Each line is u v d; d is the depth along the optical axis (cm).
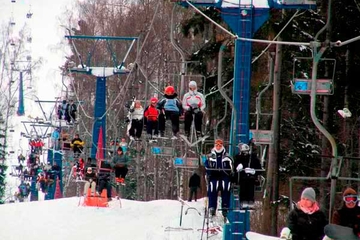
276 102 6538
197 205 6719
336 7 5594
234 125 4094
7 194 15275
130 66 7150
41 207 6338
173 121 4747
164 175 12200
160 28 10656
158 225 5631
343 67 5781
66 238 5128
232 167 3900
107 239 5100
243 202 3859
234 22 4169
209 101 7175
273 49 6788
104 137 7362
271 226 6544
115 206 6456
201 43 8500
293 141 7156
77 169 7788
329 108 6191
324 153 6278
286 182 7356
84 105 12506
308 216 2608
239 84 4131
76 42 12125
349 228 2522
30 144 11662
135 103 5472
